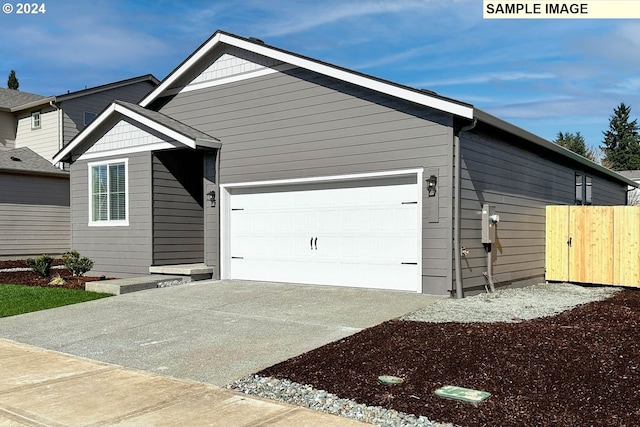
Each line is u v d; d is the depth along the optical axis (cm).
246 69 1174
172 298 985
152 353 641
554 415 404
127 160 1296
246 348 645
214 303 929
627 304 899
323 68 1033
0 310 903
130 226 1288
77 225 1405
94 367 589
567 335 615
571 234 1268
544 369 500
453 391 459
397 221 975
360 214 1021
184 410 449
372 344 617
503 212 1097
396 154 964
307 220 1093
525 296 993
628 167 5288
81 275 1322
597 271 1227
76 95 2158
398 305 848
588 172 1725
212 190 1228
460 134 927
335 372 531
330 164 1046
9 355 645
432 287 930
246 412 442
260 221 1166
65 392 502
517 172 1173
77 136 1372
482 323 699
